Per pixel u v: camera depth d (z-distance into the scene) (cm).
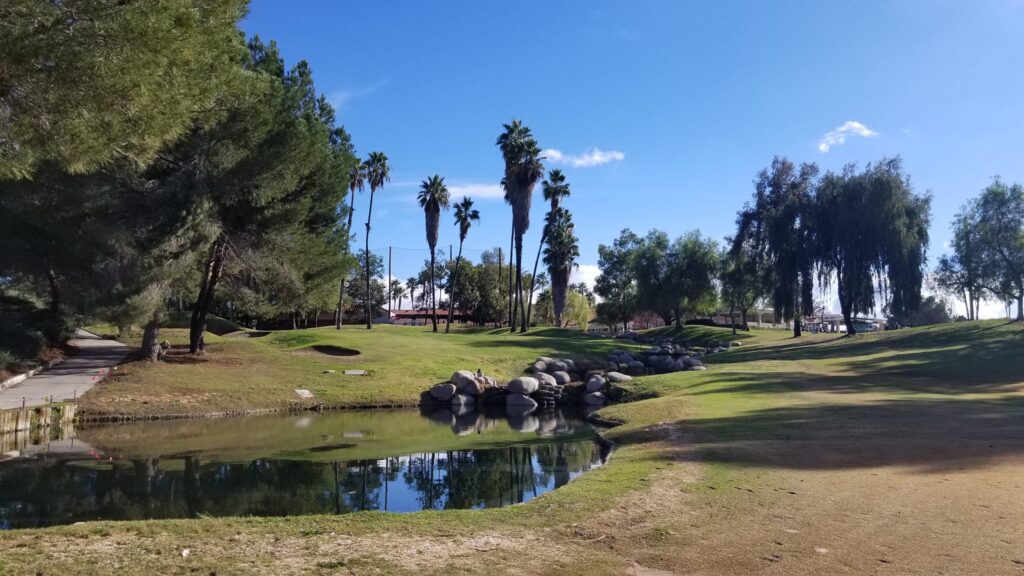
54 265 2334
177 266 2308
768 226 4878
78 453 1648
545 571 584
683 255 7500
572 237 7394
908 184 4431
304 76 2856
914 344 3944
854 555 607
